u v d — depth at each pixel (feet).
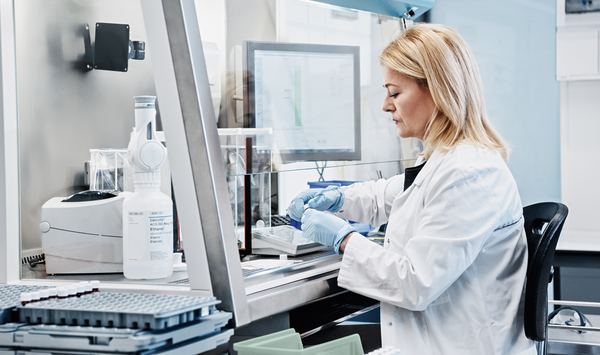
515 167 12.70
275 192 6.57
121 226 4.46
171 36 3.83
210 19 5.03
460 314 4.60
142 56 5.00
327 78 6.12
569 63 11.50
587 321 6.54
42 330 3.13
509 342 4.71
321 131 6.10
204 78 3.90
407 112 4.99
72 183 5.02
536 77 12.36
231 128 5.20
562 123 12.12
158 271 4.22
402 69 4.85
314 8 5.94
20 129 4.57
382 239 6.78
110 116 5.07
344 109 6.31
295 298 4.38
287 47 5.70
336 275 4.95
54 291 3.50
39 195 4.70
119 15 5.02
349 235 4.88
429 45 4.76
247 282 4.41
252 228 5.83
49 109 4.80
